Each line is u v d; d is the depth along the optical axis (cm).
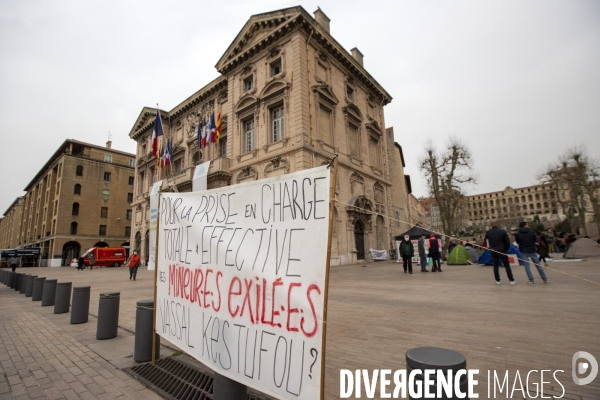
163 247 398
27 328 608
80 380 358
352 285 1013
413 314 573
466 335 435
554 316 511
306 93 1964
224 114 2623
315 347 195
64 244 4447
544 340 401
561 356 349
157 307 394
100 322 521
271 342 227
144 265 3275
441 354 179
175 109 3219
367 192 2420
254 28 2277
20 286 1200
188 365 380
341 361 369
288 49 2061
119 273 2280
